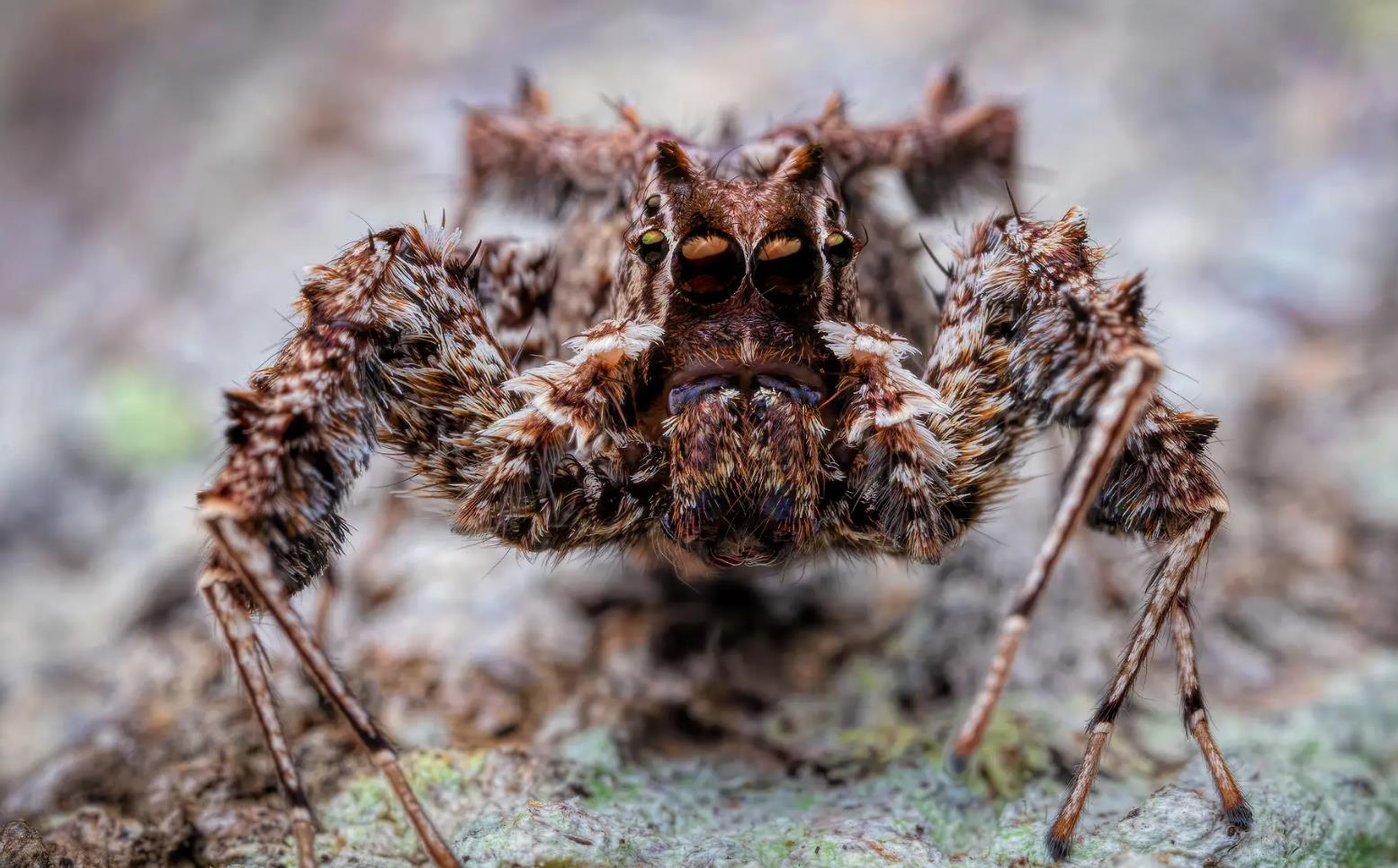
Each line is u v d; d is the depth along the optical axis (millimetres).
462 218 45
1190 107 67
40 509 51
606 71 72
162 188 72
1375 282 56
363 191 66
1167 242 58
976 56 72
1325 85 67
